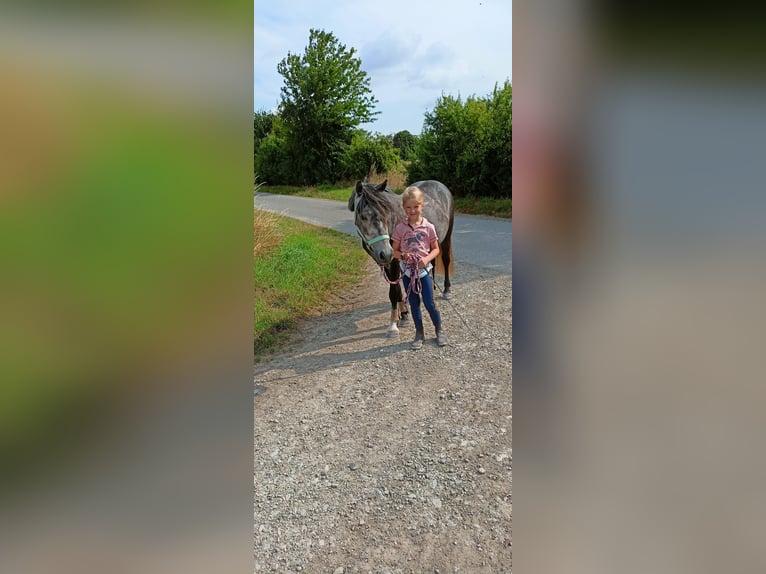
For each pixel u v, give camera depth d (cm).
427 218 426
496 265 626
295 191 2156
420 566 175
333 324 474
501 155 1185
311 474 233
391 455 245
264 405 310
